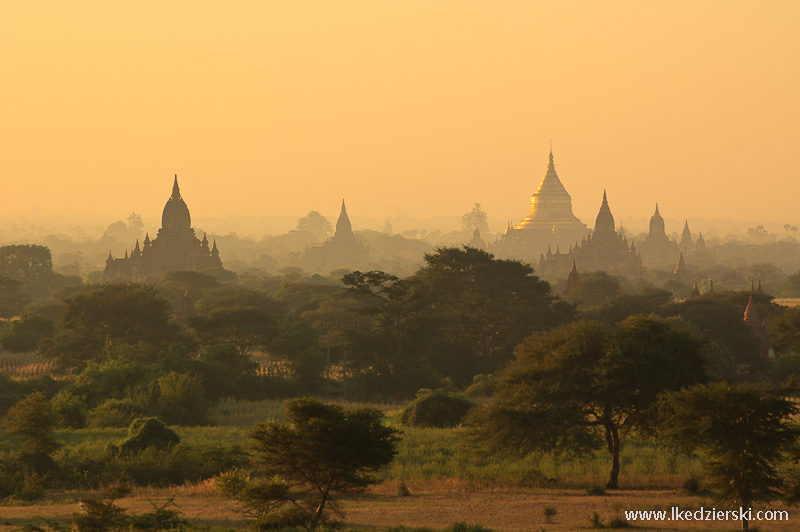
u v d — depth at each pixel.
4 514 87.56
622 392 96.00
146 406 176.50
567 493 97.88
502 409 100.25
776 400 77.50
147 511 86.75
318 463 70.75
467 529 73.75
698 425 79.00
